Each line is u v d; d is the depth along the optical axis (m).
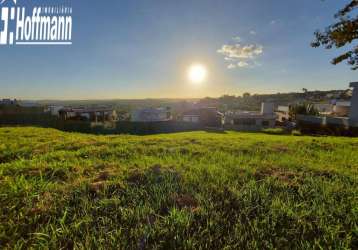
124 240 2.25
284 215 2.76
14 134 11.93
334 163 5.68
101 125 30.95
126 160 5.45
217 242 2.26
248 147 7.63
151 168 4.50
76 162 5.20
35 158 5.73
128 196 3.20
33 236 2.38
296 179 4.00
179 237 2.29
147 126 31.86
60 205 2.96
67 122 31.23
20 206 2.98
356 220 2.68
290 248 2.20
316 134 29.27
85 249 2.15
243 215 2.76
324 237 2.34
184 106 59.34
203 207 2.89
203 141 9.01
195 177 3.97
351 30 8.52
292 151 7.29
